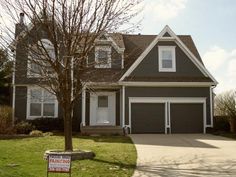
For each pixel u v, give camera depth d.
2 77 29.98
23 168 11.73
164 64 25.84
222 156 14.58
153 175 11.16
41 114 25.78
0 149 15.91
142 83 24.91
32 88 25.58
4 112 22.44
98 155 14.30
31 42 13.30
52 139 19.38
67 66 13.29
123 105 24.97
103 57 16.58
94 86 24.23
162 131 25.17
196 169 12.07
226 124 25.19
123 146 16.83
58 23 13.05
